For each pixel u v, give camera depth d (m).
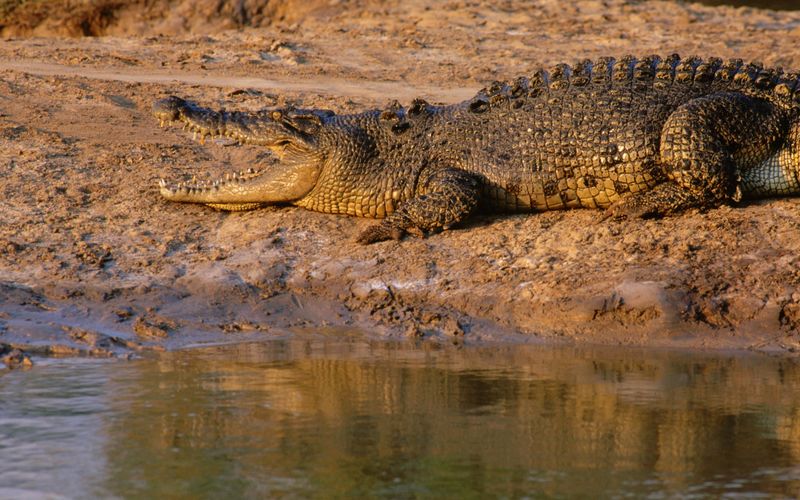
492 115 36.06
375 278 33.97
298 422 23.61
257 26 82.00
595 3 78.75
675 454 21.70
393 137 36.53
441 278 33.72
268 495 19.81
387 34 70.31
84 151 42.56
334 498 19.64
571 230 34.84
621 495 19.69
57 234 36.31
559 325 31.83
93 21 83.00
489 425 23.39
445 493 19.80
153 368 28.09
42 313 31.95
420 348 30.50
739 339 30.84
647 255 33.16
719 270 32.38
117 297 33.12
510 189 35.50
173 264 34.94
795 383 26.75
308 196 37.09
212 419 23.83
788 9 84.94
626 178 34.72
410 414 24.12
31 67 57.00
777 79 35.53
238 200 37.47
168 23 82.12
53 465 21.27
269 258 35.09
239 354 29.66
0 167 40.53
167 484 20.33
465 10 76.19
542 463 21.25
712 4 85.81
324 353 29.75
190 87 53.00
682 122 34.00
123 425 23.44
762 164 35.06
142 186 39.72
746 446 22.11
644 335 31.20
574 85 35.66
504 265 33.84
